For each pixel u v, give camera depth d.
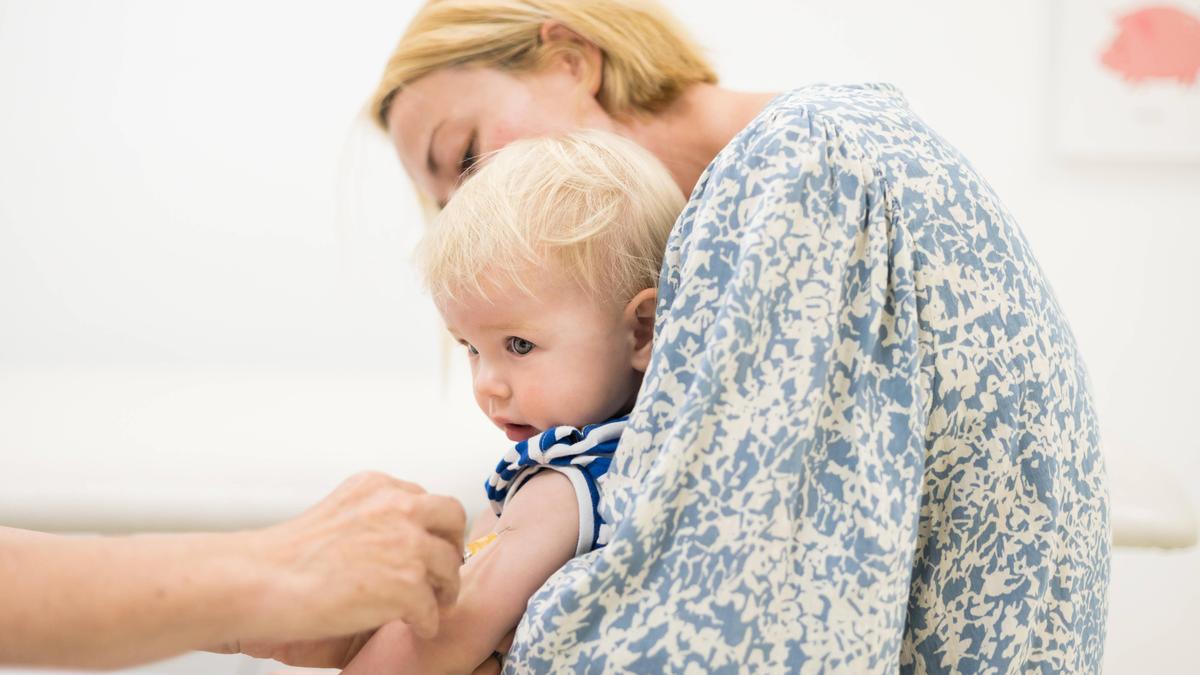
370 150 3.00
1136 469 1.71
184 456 1.76
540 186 0.98
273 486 1.69
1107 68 3.01
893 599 0.76
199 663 1.28
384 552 0.75
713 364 0.75
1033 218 3.10
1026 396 0.83
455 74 1.44
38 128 2.98
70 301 3.03
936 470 0.83
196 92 3.00
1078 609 0.87
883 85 0.99
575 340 0.96
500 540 0.90
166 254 3.03
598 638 0.76
